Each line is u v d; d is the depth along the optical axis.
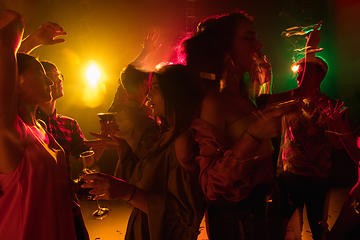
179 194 1.24
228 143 1.08
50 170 1.24
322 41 4.01
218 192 1.03
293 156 1.81
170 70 1.34
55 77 1.72
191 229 1.23
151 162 1.38
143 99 2.42
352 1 2.84
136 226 1.42
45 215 1.20
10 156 1.10
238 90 1.24
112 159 6.27
